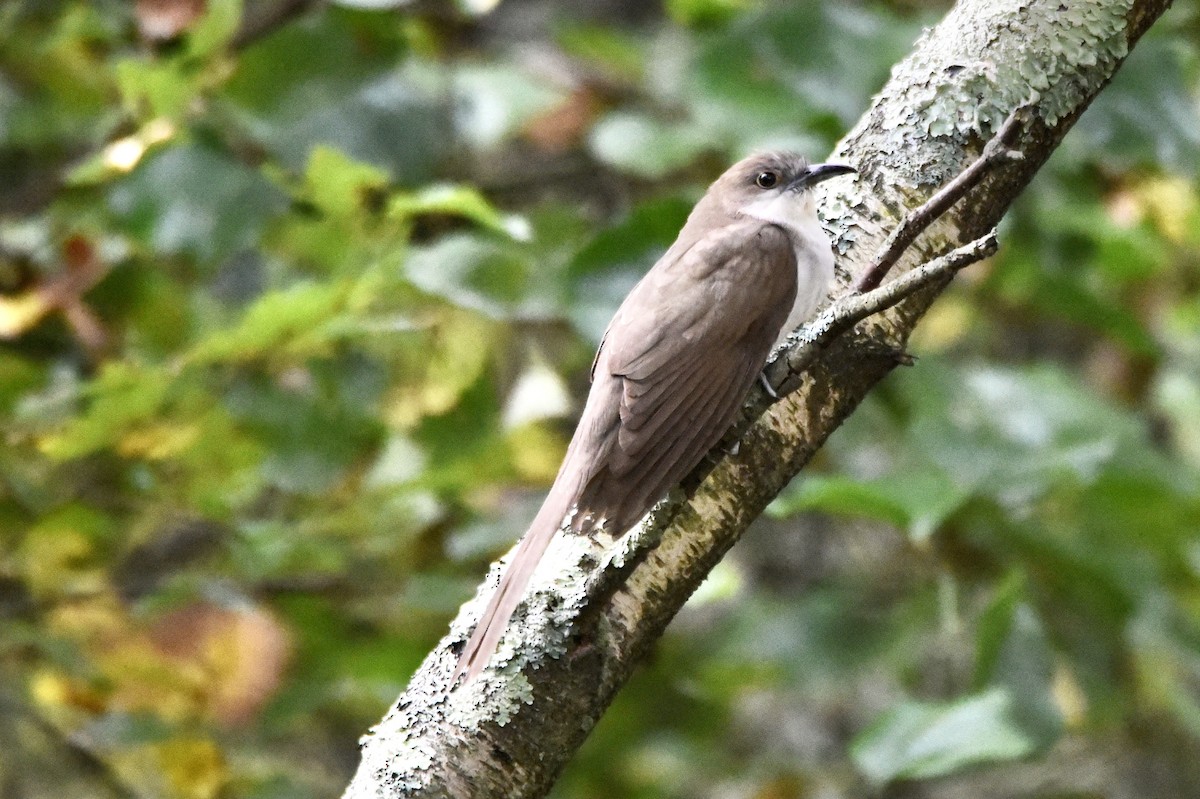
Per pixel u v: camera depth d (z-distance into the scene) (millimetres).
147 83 9570
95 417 9141
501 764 6152
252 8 10477
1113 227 12938
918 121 6918
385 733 6281
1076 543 11445
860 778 13633
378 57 10117
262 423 10359
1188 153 10695
